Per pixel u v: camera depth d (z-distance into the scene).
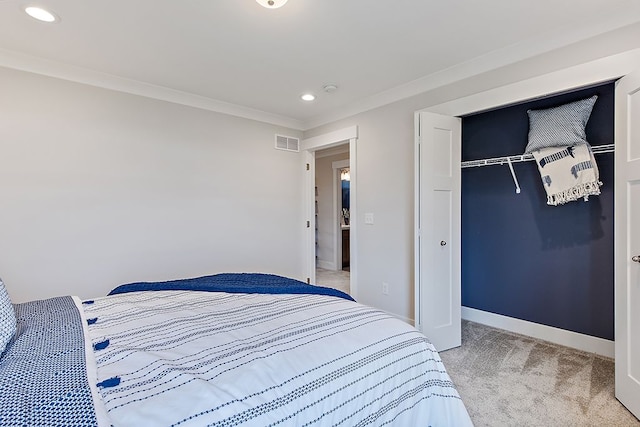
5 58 2.39
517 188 2.91
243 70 2.71
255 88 3.11
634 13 1.88
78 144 2.71
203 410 0.79
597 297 2.49
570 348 2.60
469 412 1.77
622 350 1.83
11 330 1.09
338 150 5.69
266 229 3.93
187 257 3.30
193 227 3.35
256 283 2.05
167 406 0.77
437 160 2.64
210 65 2.62
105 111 2.83
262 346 1.10
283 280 2.16
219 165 3.54
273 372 0.96
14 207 2.45
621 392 1.83
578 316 2.59
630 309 1.77
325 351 1.10
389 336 1.27
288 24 2.04
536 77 2.27
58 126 2.62
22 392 0.77
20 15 1.93
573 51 2.12
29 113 2.51
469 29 2.10
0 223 2.40
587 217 2.53
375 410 1.10
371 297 3.42
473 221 3.26
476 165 3.21
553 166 2.55
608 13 1.92
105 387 0.83
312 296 1.77
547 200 2.65
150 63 2.58
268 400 0.88
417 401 1.24
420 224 2.57
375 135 3.38
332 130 3.88
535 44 2.24
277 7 1.86
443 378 1.34
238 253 3.69
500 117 3.03
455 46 2.32
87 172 2.75
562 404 1.84
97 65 2.61
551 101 2.65
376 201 3.37
